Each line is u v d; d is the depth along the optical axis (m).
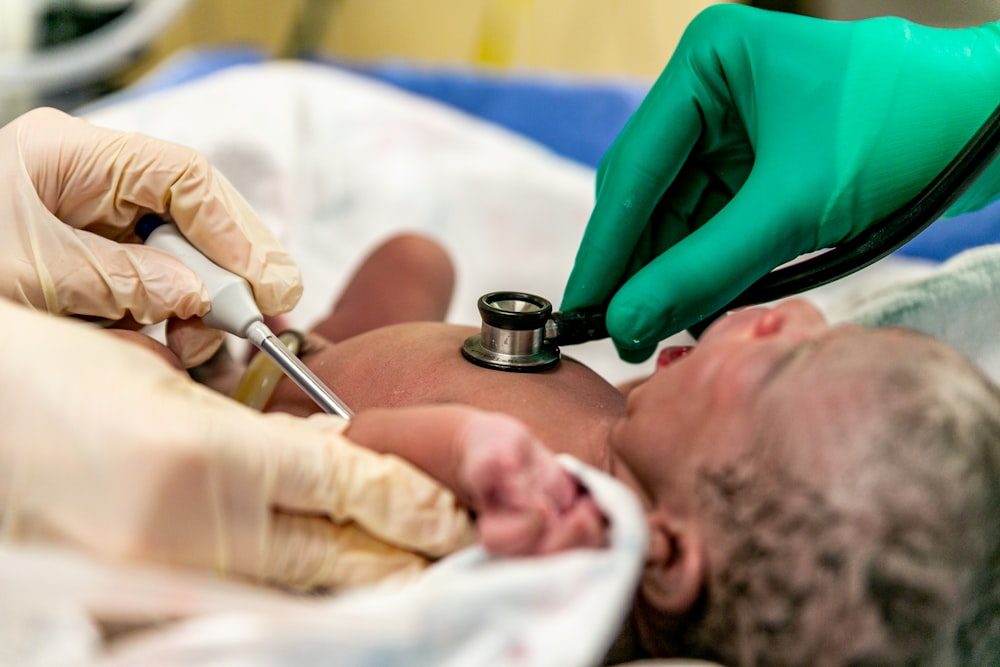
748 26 0.82
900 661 0.50
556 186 1.44
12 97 1.27
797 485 0.50
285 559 0.51
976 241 1.10
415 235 1.19
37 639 0.43
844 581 0.49
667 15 1.53
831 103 0.78
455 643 0.45
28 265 0.70
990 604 0.53
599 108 1.48
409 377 0.77
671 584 0.54
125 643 0.45
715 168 0.89
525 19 1.60
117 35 1.25
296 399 0.81
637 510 0.49
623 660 0.62
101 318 0.75
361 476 0.53
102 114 1.33
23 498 0.48
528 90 1.51
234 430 0.50
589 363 1.16
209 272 0.72
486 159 1.46
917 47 0.79
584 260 0.83
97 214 0.75
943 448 0.49
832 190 0.76
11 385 0.49
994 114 0.68
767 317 0.58
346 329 1.05
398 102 1.50
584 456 0.65
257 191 1.40
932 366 0.51
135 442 0.46
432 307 1.12
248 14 1.70
